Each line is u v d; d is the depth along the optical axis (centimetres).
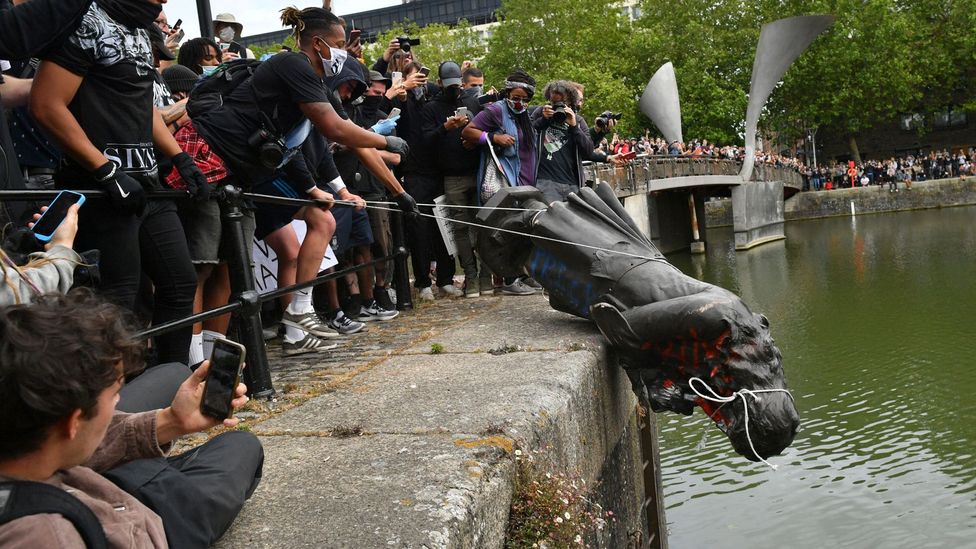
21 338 139
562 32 4969
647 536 591
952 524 872
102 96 294
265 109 402
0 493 142
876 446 1107
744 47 5112
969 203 5050
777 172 4328
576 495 350
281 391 409
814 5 5022
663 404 452
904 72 5184
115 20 292
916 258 2838
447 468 288
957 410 1207
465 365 447
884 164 5466
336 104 517
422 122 708
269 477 288
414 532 241
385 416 355
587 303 497
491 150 671
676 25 5166
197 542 203
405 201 552
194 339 429
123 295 308
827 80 5262
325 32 442
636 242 498
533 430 341
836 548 848
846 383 1391
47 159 379
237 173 407
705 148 3694
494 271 565
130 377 291
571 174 714
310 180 475
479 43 5500
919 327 1739
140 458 203
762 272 2827
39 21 262
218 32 744
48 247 211
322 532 242
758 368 421
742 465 1098
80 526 146
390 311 652
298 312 513
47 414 142
